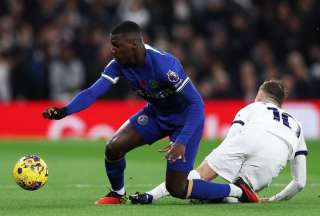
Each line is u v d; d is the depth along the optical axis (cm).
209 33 6588
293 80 6047
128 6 6556
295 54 6562
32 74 6188
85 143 5634
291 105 5888
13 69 6216
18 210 2303
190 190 2389
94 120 6022
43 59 6206
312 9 6631
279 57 6575
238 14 6650
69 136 6056
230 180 2495
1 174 3616
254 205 2406
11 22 6481
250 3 6869
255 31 6650
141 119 2456
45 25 6519
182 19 6575
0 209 2334
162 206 2375
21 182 2384
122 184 2483
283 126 2517
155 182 3325
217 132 5888
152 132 2455
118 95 6106
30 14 6575
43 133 6084
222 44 6438
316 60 6531
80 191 2902
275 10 6719
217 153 2505
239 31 6512
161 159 4566
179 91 2333
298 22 6631
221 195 2427
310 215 2189
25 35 6303
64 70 6159
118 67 2389
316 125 5847
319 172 3812
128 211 2256
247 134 2495
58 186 3086
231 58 6419
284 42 6588
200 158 4553
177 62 2342
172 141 2444
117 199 2486
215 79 6081
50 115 2314
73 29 6397
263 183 2500
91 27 6388
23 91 6234
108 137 5984
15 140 5859
